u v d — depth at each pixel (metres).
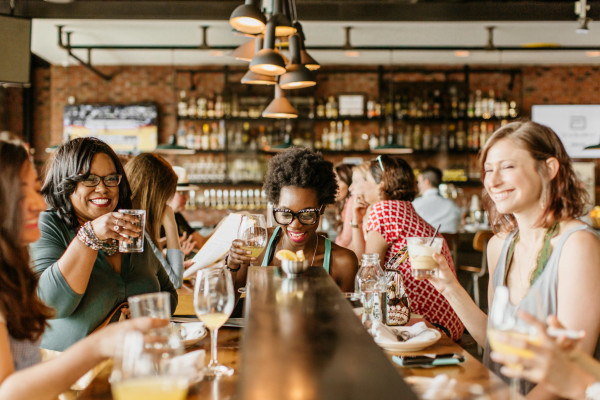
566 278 1.42
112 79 8.08
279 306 1.03
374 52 7.39
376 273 1.77
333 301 1.08
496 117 7.91
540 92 8.20
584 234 1.44
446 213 5.88
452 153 8.10
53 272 1.62
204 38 6.25
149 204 2.75
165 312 1.15
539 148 1.52
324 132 8.10
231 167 8.04
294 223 2.07
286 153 2.15
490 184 1.57
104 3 5.34
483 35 6.65
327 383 0.62
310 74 3.38
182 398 0.86
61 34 6.32
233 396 1.14
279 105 4.23
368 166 3.09
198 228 7.12
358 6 5.44
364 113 8.08
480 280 6.20
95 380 1.28
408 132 8.07
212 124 8.02
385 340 1.54
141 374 0.85
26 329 1.25
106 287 1.86
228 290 1.31
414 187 3.04
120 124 7.95
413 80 8.12
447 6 5.48
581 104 8.17
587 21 5.22
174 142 6.48
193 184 7.93
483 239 5.50
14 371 1.15
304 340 0.79
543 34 6.61
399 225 2.63
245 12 3.01
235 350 1.49
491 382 1.26
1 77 4.83
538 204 1.55
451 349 1.58
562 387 0.96
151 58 7.73
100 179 1.88
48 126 8.48
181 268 2.97
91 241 1.63
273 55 3.07
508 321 0.97
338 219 4.52
